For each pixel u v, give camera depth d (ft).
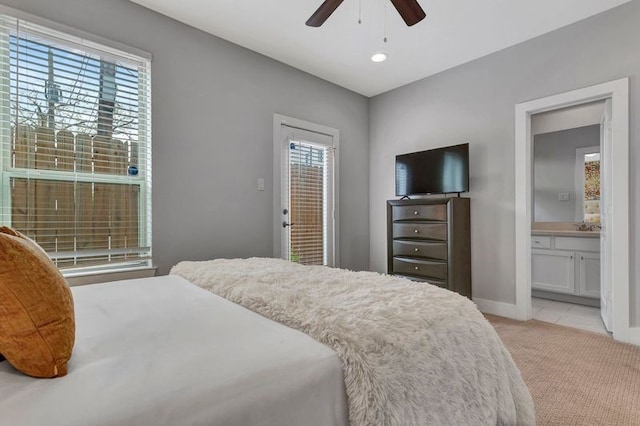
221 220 9.61
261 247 10.56
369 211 14.33
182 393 2.13
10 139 6.60
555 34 9.14
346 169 13.38
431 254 10.71
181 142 8.84
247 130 10.22
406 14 6.27
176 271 6.46
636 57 7.87
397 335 3.06
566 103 9.00
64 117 7.19
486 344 3.78
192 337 3.06
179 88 8.80
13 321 2.29
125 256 7.99
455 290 10.22
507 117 10.16
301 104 11.71
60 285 2.51
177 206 8.77
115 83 7.86
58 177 7.12
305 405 2.47
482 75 10.72
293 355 2.70
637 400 5.52
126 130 8.04
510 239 10.14
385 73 11.95
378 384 2.68
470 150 11.05
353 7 8.07
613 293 8.20
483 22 8.73
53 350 2.34
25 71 6.75
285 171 11.34
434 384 3.08
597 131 12.91
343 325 3.06
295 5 8.09
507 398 3.78
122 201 7.99
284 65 11.19
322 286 4.56
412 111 12.75
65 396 2.06
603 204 9.46
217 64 9.53
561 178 13.79
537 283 12.71
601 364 6.87
